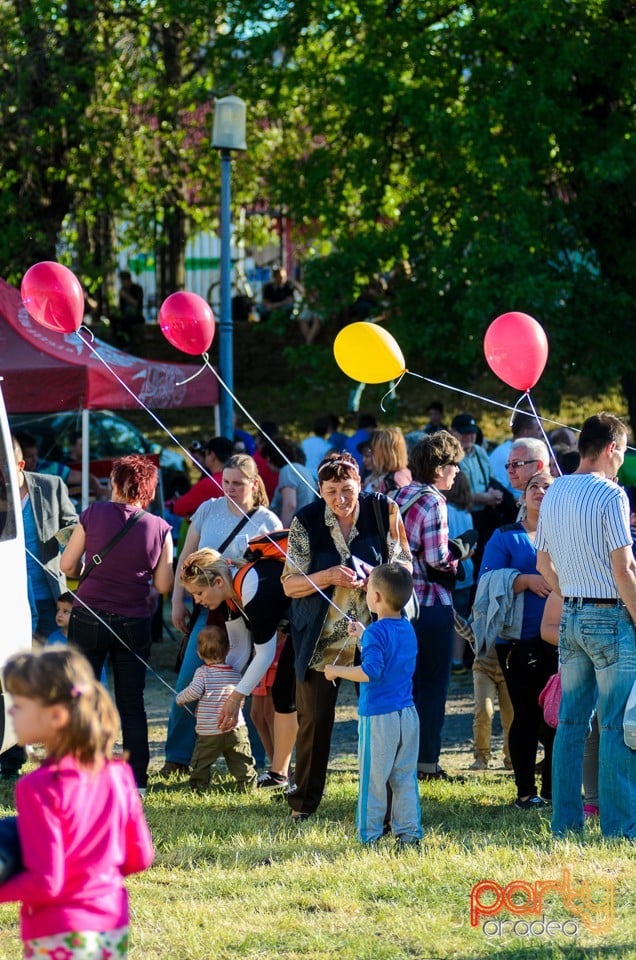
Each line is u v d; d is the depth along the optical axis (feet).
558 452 33.83
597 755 21.97
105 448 51.98
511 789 24.09
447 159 54.34
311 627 20.85
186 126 70.90
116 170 68.90
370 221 59.36
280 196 61.57
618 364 52.31
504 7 51.03
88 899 9.78
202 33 63.31
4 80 64.90
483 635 22.57
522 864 17.78
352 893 16.85
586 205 53.67
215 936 15.30
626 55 53.01
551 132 52.90
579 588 19.01
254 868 18.63
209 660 24.50
